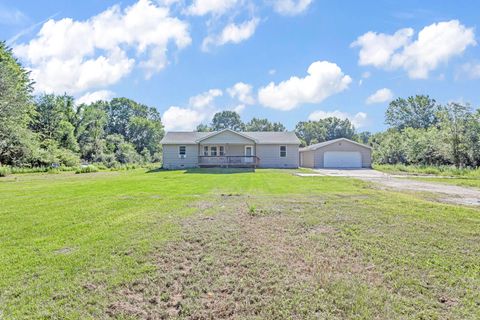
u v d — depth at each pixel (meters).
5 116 21.38
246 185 12.39
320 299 2.88
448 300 2.87
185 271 3.51
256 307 2.76
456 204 8.04
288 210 6.75
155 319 2.59
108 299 2.89
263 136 29.94
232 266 3.65
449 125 24.56
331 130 72.81
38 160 26.81
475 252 4.08
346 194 9.50
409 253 4.04
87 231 5.02
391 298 2.90
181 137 29.06
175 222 5.63
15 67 27.30
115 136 47.78
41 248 4.21
